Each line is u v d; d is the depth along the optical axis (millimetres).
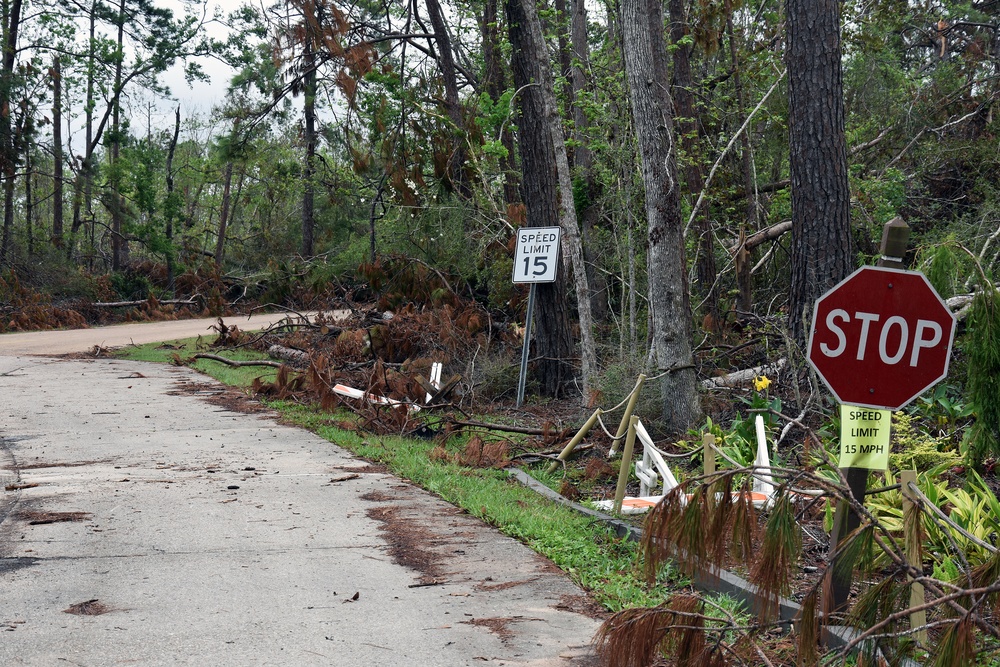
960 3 23406
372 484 8086
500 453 9141
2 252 32812
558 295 14102
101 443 10016
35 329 27281
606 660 3588
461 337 15383
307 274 26500
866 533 3301
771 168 20125
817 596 3340
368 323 17719
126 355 20109
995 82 19266
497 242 17656
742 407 9969
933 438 7422
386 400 11594
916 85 20016
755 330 12062
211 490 7738
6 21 41000
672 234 9875
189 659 4207
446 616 4805
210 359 18859
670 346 9750
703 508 3395
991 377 4938
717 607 3580
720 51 19422
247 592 5164
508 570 5625
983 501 5629
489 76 21109
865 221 15250
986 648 3270
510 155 20531
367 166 19797
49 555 5867
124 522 6676
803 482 5938
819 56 10633
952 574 4785
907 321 3744
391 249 20203
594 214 17672
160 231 47281
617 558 5871
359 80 19484
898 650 3250
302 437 10547
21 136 35000
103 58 44219
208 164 55156
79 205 42719
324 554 5930
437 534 6441
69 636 4477
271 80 26281
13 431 10773
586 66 19266
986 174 16766
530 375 14352
